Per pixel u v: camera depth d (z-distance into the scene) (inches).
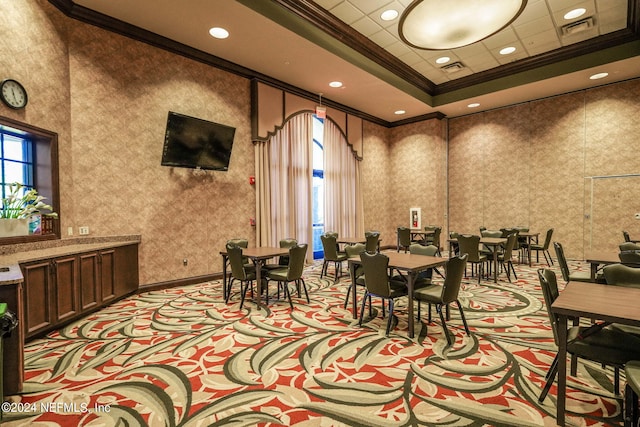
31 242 140.3
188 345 121.0
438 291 129.3
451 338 125.8
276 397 87.1
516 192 332.8
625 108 274.4
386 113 358.0
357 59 240.5
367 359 108.7
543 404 82.9
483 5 141.1
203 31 192.2
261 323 143.7
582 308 71.6
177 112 207.2
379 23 215.9
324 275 249.3
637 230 272.1
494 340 123.7
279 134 269.6
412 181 377.4
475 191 358.9
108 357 111.6
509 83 288.2
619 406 81.6
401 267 126.6
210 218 224.5
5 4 130.3
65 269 135.5
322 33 212.5
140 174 192.9
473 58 270.1
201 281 218.2
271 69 243.8
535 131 319.9
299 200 289.7
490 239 240.4
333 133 325.4
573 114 298.8
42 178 154.8
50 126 153.6
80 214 170.7
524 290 198.8
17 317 87.8
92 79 175.0
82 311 144.5
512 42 243.3
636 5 199.5
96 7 169.2
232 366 104.5
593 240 291.9
